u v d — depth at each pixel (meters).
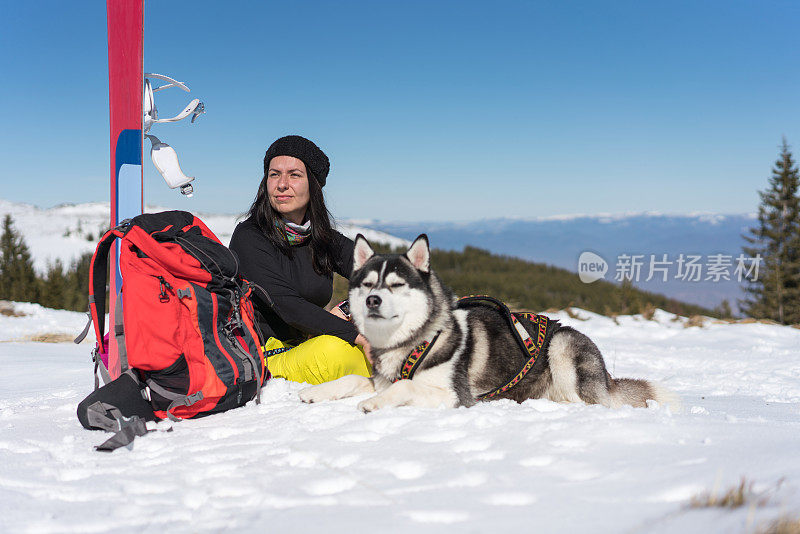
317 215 4.06
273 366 3.91
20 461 2.37
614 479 1.84
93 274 3.43
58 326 10.98
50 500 1.88
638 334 11.11
